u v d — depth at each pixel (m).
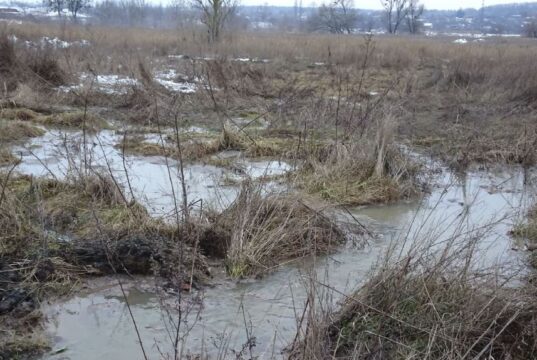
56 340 4.44
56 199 6.65
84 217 6.29
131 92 12.97
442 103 14.38
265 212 6.34
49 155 8.97
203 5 30.64
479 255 6.14
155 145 9.56
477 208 7.78
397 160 8.72
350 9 51.69
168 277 5.33
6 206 5.96
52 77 13.96
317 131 10.14
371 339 4.38
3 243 5.52
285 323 4.79
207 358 4.09
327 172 8.16
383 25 67.06
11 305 4.75
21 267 5.21
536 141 10.35
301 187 7.85
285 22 68.25
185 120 11.56
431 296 4.62
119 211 6.41
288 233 6.06
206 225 6.07
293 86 14.89
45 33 22.84
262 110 12.64
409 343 4.32
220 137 9.78
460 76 16.95
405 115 12.09
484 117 12.58
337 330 4.50
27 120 11.15
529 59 20.58
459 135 11.28
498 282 5.25
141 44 22.86
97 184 6.95
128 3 55.03
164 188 7.71
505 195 8.41
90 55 17.30
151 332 4.59
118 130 10.72
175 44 23.45
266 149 9.59
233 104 13.19
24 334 4.46
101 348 4.37
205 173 8.55
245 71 15.94
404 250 6.22
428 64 22.03
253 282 5.47
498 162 9.92
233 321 4.79
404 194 8.10
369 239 6.55
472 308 4.51
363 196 7.80
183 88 14.70
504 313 4.51
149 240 5.73
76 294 5.08
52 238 5.70
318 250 6.12
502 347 4.32
